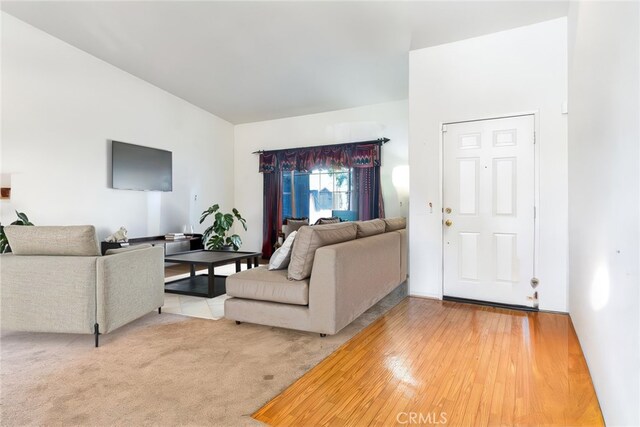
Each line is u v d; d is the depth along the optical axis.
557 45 3.22
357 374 2.04
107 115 4.73
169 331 2.75
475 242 3.60
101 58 4.61
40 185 4.03
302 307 2.63
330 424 1.58
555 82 3.23
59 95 4.20
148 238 5.25
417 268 3.88
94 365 2.15
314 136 6.25
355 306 2.82
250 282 2.77
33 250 2.46
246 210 6.92
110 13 3.67
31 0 3.52
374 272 3.20
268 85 5.23
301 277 2.65
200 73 4.95
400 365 2.16
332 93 5.37
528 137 3.34
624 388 1.25
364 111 5.80
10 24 3.76
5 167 3.75
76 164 4.38
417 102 3.87
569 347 2.43
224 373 2.05
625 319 1.24
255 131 6.84
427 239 3.82
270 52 4.27
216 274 4.95
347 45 3.98
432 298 3.79
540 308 3.32
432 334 2.69
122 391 1.85
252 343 2.51
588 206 2.08
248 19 3.62
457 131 3.67
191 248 5.65
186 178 5.99
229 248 6.18
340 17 3.46
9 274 2.46
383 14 3.33
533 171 3.33
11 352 2.35
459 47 3.66
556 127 3.23
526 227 3.37
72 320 2.41
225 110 6.29
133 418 1.61
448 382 1.95
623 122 1.29
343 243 2.82
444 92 3.73
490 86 3.51
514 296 3.43
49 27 3.96
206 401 1.76
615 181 1.41
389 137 5.60
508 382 1.95
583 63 2.26
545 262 3.29
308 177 6.26
